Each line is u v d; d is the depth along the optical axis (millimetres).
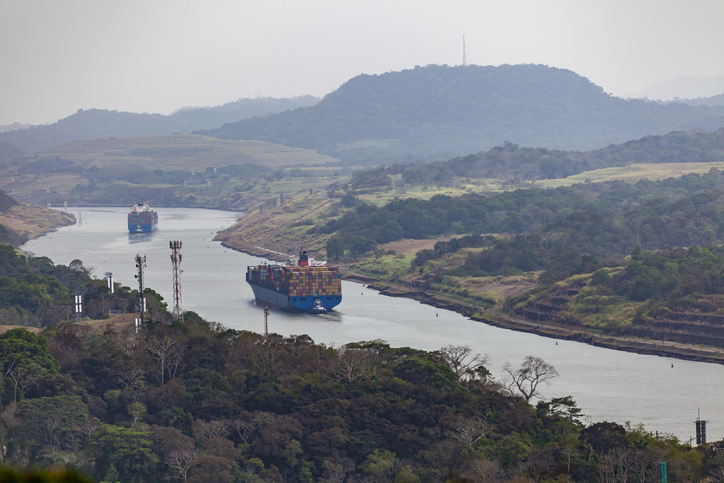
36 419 180875
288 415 189500
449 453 171125
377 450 173000
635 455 159875
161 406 199000
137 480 167625
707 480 152625
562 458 161625
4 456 177875
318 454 172625
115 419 196750
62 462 174000
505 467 162375
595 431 173250
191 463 167125
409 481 158125
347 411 189875
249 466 171000
